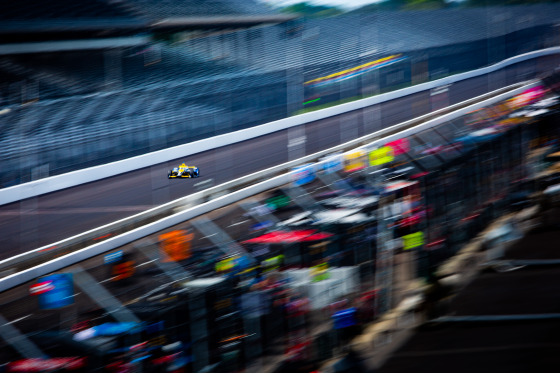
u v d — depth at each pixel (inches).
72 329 299.0
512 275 352.5
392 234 376.2
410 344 283.3
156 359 263.9
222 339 277.9
